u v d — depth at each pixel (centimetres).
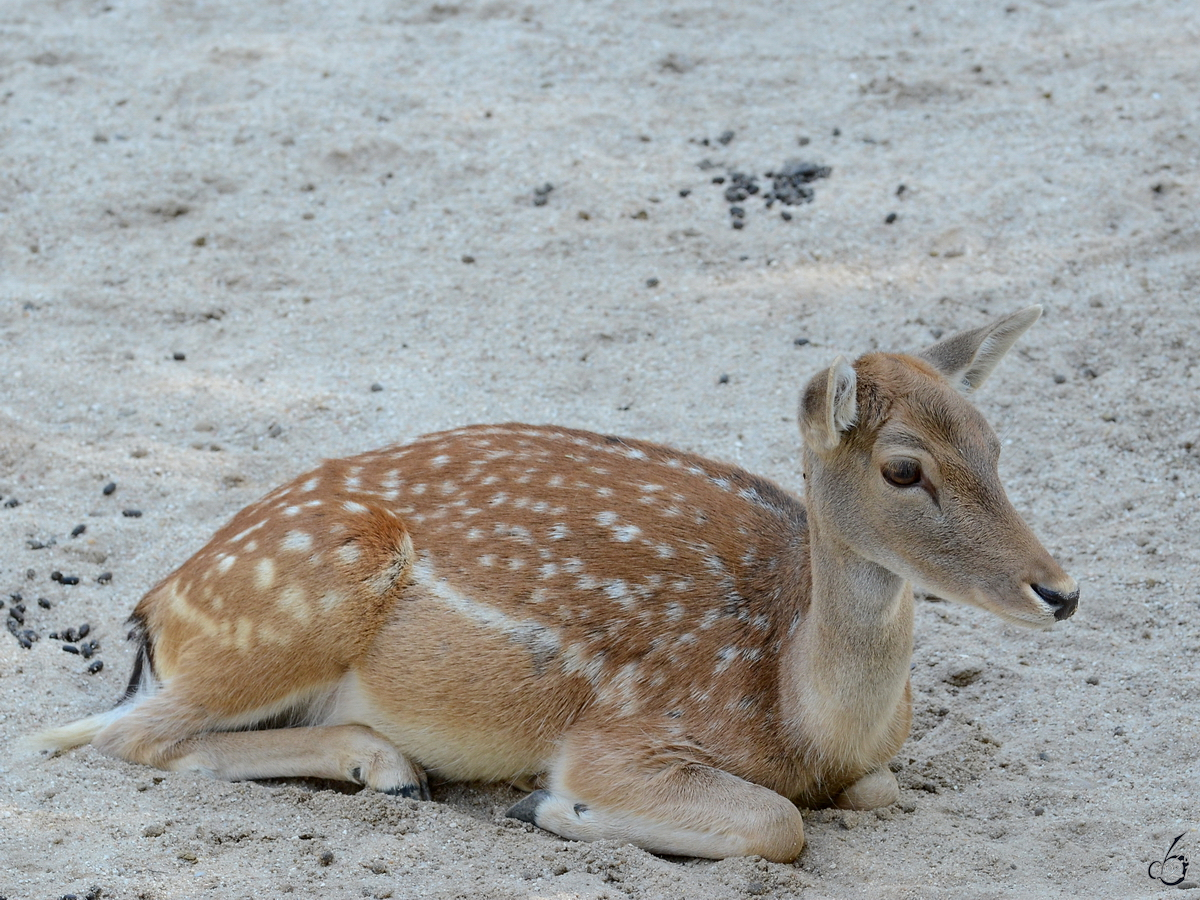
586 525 792
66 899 643
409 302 1335
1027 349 1225
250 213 1462
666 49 1766
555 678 762
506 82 1698
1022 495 1069
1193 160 1477
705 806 712
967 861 700
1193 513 1034
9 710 825
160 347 1274
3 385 1204
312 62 1739
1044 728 841
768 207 1449
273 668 787
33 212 1457
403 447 864
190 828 718
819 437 672
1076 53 1702
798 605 747
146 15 1881
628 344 1269
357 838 722
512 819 756
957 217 1413
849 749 734
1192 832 711
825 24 1823
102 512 1050
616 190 1486
